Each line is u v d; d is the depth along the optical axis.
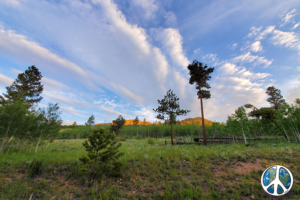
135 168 7.46
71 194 5.11
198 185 5.90
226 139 27.94
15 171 6.72
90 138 6.48
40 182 5.73
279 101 35.88
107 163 6.65
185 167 7.80
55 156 9.56
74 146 18.61
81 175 6.54
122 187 5.73
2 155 9.81
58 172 6.86
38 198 4.76
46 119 14.58
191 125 61.25
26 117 13.60
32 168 6.45
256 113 28.17
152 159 8.95
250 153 10.48
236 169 7.62
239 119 23.69
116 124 46.84
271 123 28.69
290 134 24.64
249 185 5.78
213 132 39.44
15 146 14.38
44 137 14.74
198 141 25.31
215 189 5.59
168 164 8.12
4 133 11.41
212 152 11.09
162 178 6.55
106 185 5.81
